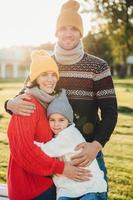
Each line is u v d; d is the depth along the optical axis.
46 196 2.79
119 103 13.44
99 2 29.36
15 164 2.76
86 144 2.65
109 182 4.93
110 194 4.47
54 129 2.71
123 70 37.03
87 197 2.64
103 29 31.86
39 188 2.77
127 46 33.69
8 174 2.81
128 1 28.91
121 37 32.22
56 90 2.84
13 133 2.64
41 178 2.77
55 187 2.81
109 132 2.72
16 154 2.64
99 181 2.68
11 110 2.67
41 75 2.71
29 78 2.94
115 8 29.38
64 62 2.82
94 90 2.84
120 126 8.98
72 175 2.63
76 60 2.82
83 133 2.81
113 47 36.47
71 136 2.66
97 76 2.81
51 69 2.71
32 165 2.62
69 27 2.83
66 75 2.83
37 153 2.59
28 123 2.61
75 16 2.84
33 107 2.64
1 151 6.21
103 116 2.78
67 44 2.81
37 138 2.68
